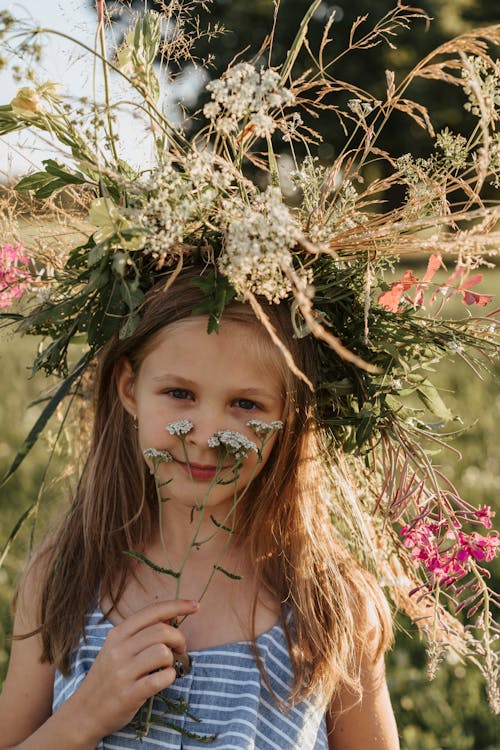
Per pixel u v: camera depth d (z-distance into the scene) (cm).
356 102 166
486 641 170
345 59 2180
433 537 175
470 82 136
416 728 334
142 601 183
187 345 161
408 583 209
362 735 186
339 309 172
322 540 191
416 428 178
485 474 553
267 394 165
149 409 165
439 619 190
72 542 189
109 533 187
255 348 162
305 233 162
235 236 138
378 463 199
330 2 2195
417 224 152
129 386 175
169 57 176
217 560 184
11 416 654
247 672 173
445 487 514
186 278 163
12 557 442
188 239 162
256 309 139
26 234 185
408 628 384
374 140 168
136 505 188
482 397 730
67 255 186
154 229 144
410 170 167
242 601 181
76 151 163
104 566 185
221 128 143
